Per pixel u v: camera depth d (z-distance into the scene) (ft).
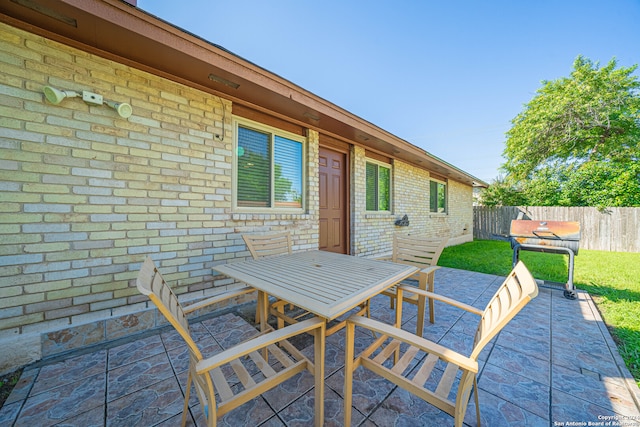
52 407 4.83
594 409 4.83
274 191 11.89
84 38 6.68
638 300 10.62
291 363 4.67
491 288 12.29
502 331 7.93
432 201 25.79
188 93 8.91
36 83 6.34
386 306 10.08
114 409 4.81
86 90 6.98
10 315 6.05
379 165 18.39
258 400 5.05
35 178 6.34
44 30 6.38
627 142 32.40
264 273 6.22
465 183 31.96
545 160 37.96
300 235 12.63
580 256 22.00
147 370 5.97
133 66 7.74
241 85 9.12
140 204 7.94
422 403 4.99
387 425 4.47
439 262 18.58
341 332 8.03
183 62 7.73
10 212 6.05
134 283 7.82
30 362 6.17
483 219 35.73
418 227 22.56
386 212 19.08
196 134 9.11
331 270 6.53
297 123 12.59
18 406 4.85
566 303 10.34
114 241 7.48
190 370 4.24
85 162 7.02
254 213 11.03
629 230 25.76
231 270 6.56
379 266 7.01
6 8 5.71
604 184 29.43
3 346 5.86
